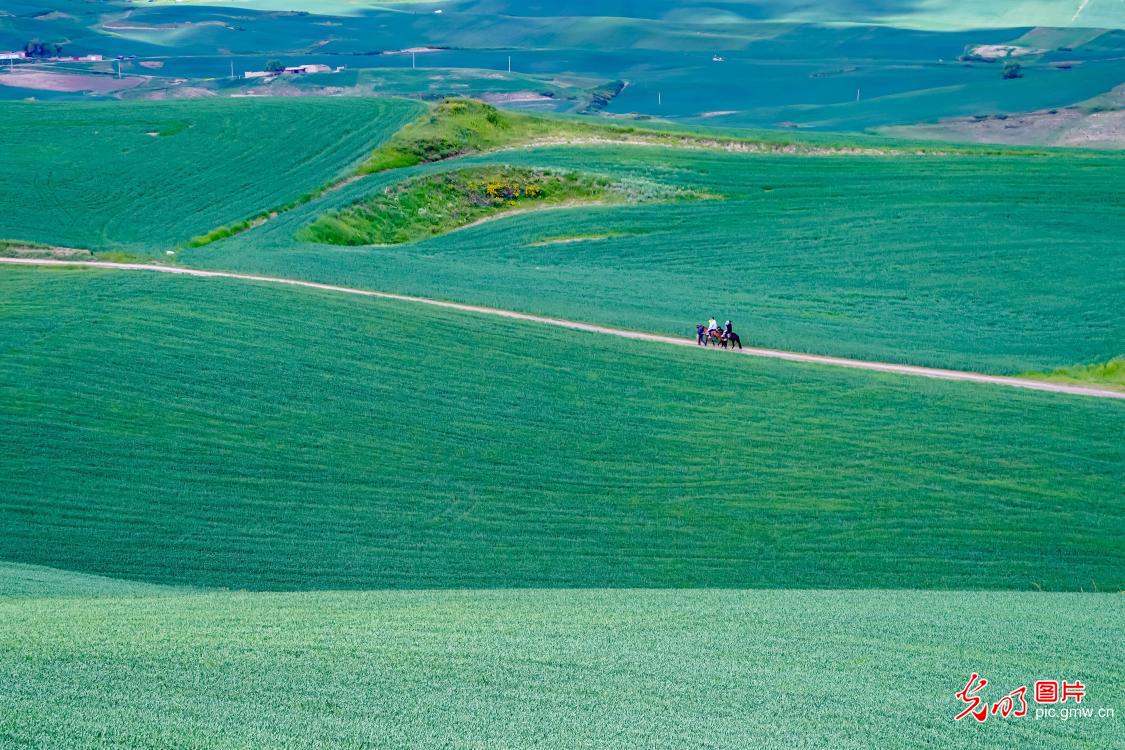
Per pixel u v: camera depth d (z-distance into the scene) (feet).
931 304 318.86
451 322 271.49
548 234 399.24
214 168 445.37
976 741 86.02
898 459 205.67
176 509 181.37
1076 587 165.48
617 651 103.19
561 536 179.22
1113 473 200.64
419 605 125.90
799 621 118.62
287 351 245.24
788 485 196.85
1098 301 315.99
